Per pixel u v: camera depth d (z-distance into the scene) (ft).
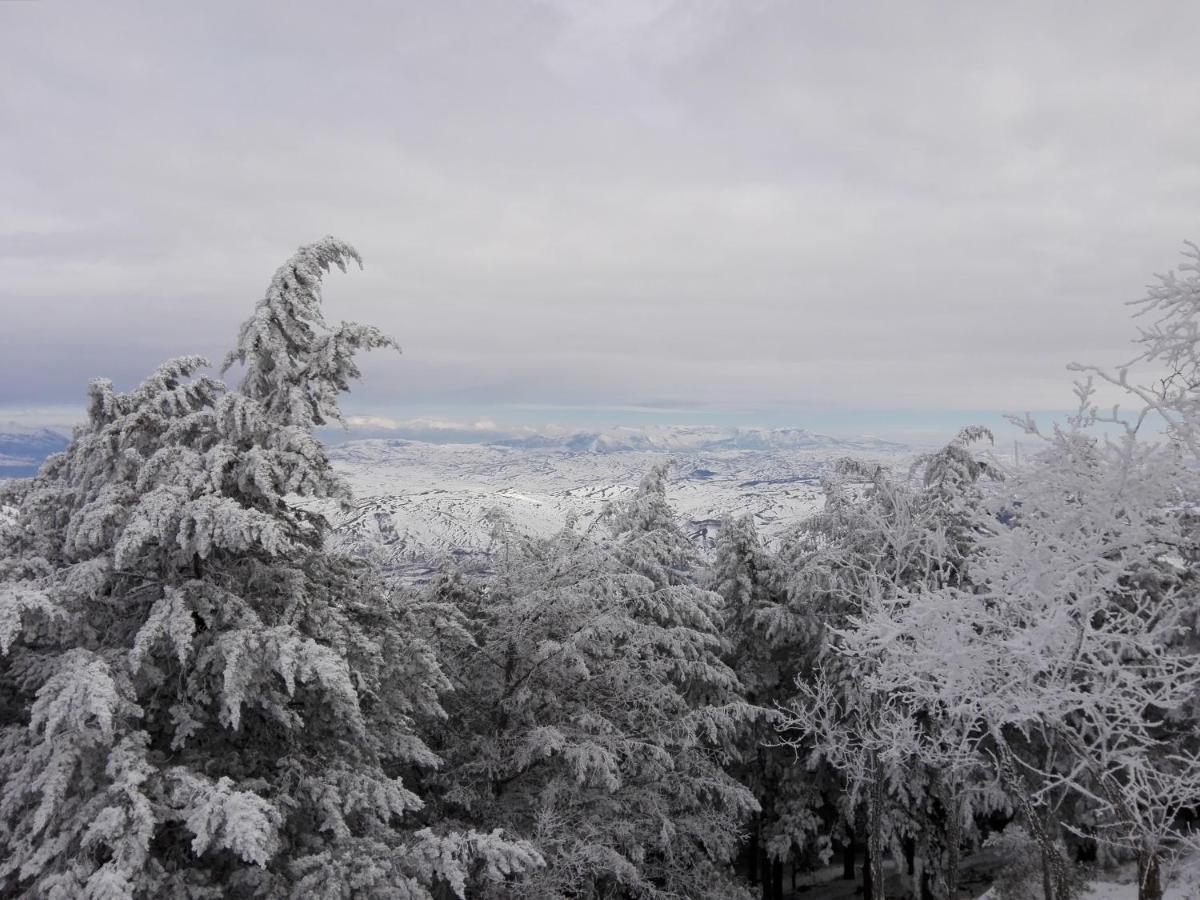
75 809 25.45
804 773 65.98
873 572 48.96
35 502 33.73
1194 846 32.42
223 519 27.96
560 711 48.83
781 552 69.00
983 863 71.41
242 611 30.22
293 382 34.22
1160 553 32.91
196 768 29.58
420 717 45.09
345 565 39.42
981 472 54.65
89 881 22.15
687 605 53.36
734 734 58.80
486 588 52.54
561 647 44.65
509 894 37.76
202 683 30.07
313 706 33.83
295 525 35.37
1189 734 38.52
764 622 64.13
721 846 55.83
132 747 26.16
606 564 49.65
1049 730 36.32
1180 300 29.09
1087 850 57.88
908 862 75.00
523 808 45.70
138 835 23.50
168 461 30.40
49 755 25.82
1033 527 29.63
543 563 50.29
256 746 33.45
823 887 81.20
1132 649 32.24
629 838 47.03
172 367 33.63
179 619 27.61
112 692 24.20
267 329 33.19
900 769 54.24
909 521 51.78
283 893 27.25
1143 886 31.17
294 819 31.07
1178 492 28.71
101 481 32.22
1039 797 34.96
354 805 30.94
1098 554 28.45
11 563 30.71
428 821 43.27
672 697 52.24
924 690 34.94
